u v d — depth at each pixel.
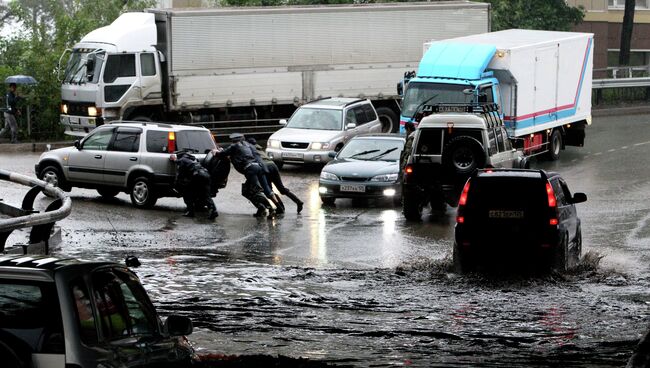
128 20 82.94
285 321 31.89
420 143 57.12
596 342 29.25
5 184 67.00
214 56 84.12
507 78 76.31
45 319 16.69
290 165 80.31
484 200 40.47
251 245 48.84
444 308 34.03
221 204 62.66
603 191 66.88
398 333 30.38
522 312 33.50
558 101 80.81
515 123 76.38
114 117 81.62
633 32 126.75
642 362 25.16
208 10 83.75
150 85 82.50
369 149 65.81
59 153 62.59
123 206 60.97
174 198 65.38
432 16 91.94
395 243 50.03
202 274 39.97
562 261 40.66
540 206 40.22
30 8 123.69
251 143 59.03
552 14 114.75
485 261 40.56
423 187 57.00
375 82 90.25
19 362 16.52
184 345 20.22
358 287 37.69
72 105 82.44
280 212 59.25
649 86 111.19
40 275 16.88
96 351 17.00
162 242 48.97
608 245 49.81
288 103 87.19
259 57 85.75
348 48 89.00
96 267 17.84
